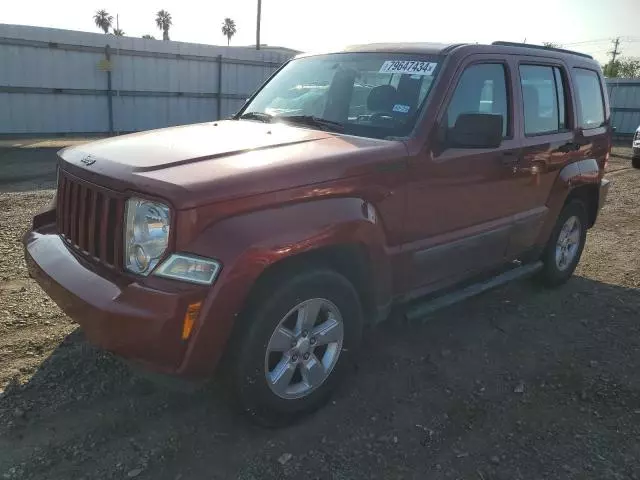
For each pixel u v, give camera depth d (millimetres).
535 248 5023
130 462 2789
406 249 3584
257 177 2789
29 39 15516
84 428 3018
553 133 4871
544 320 4777
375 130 3680
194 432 3055
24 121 16000
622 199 10547
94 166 2990
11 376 3424
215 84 19531
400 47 4156
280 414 3129
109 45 16875
